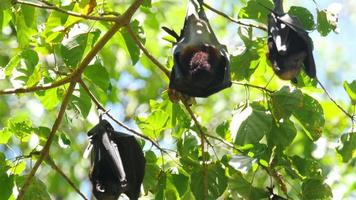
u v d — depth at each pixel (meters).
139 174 12.20
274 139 12.26
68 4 12.30
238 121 11.91
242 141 11.77
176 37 11.87
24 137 12.85
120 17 11.77
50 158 12.01
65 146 12.75
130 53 12.66
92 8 12.19
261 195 12.20
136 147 12.28
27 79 12.33
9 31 20.02
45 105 12.87
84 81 13.31
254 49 12.48
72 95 12.55
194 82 11.13
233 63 12.48
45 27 12.56
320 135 12.47
